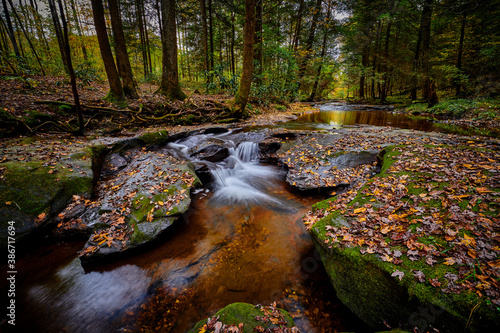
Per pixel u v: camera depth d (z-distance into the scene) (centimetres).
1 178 433
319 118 1385
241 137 911
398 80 2277
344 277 274
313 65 2245
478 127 937
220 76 1616
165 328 274
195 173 640
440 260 235
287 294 309
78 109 765
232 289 322
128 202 466
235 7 1634
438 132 868
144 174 567
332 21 2083
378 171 555
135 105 1102
